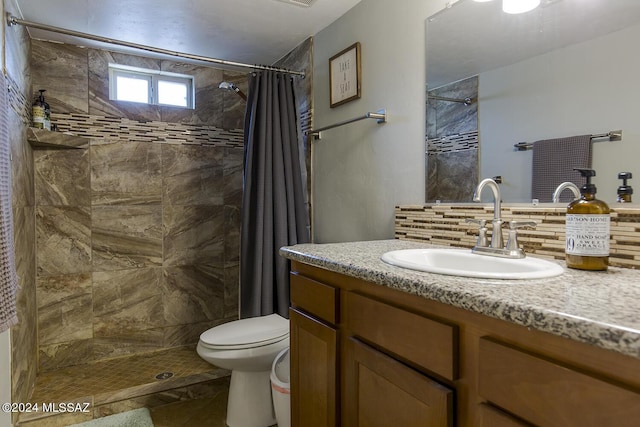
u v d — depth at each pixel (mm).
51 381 2135
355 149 2000
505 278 793
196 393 2152
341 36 2088
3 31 1562
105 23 2135
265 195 2168
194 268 2754
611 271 886
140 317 2582
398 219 1705
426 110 1581
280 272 2172
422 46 1600
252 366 1792
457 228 1421
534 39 1204
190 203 2736
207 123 2785
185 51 2555
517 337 629
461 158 1436
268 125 2199
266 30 2252
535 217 1159
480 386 679
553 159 1146
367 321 971
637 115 967
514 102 1259
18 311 1729
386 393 897
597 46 1048
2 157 1281
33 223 2215
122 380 2139
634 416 477
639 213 928
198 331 2764
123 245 2533
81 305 2408
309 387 1226
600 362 521
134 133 2559
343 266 1032
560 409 555
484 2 1355
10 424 1588
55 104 2326
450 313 751
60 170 2346
